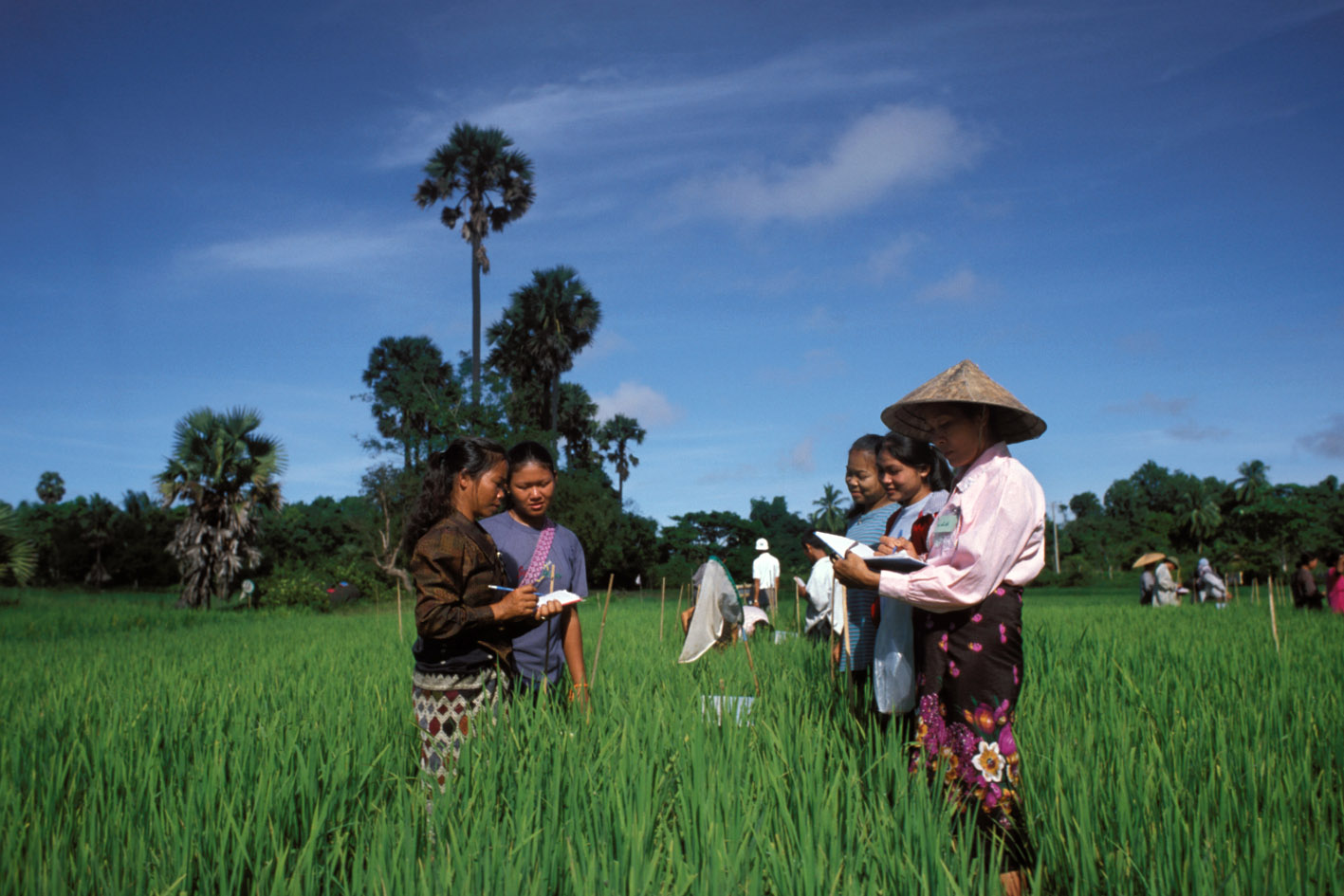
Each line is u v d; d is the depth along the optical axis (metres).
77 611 18.86
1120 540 105.31
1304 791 2.88
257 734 3.82
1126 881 2.30
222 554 24.55
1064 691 4.98
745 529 71.62
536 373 41.56
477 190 34.91
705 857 2.27
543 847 2.44
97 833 2.66
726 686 5.57
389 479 35.97
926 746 2.70
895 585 2.60
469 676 3.04
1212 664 6.00
